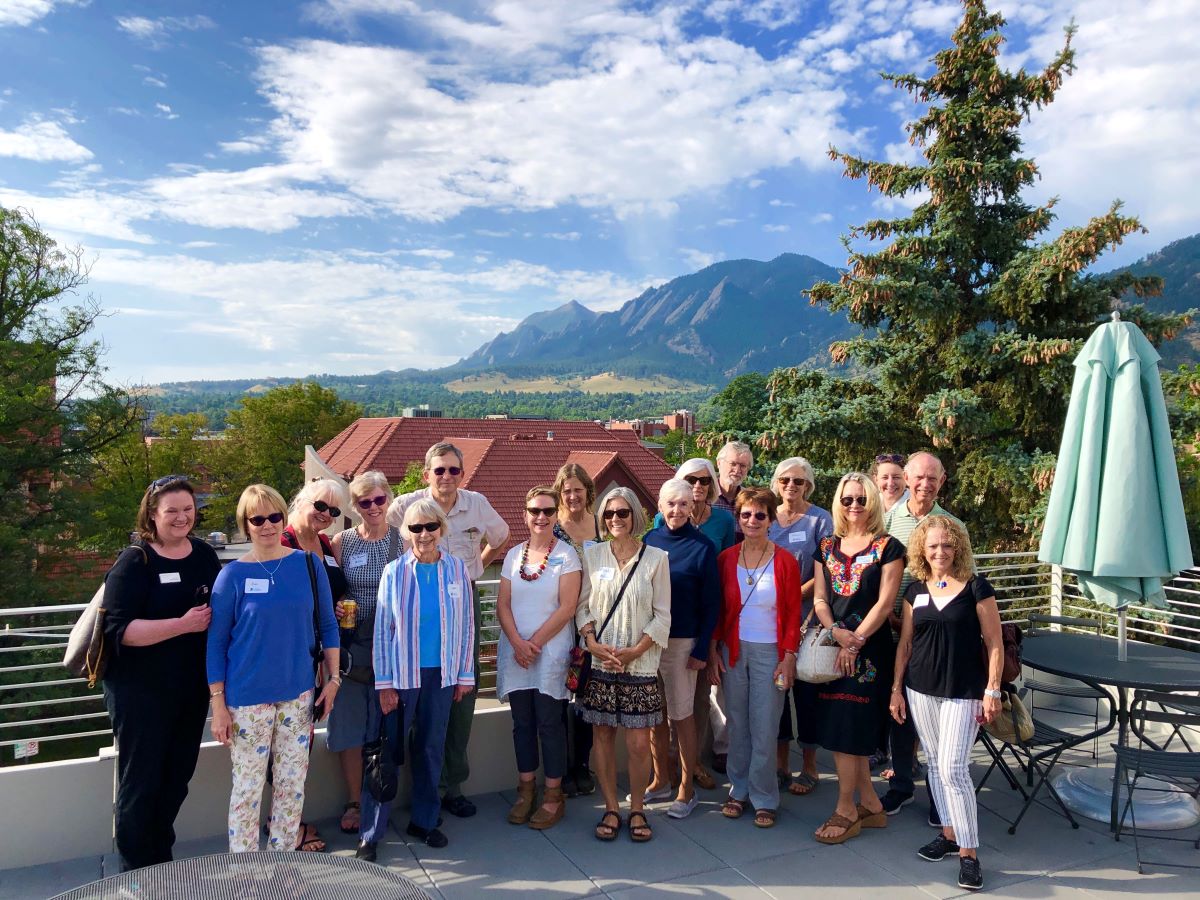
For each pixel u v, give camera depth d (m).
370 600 4.37
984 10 11.95
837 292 12.41
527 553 4.61
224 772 4.38
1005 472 10.98
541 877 3.93
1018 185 11.94
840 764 4.35
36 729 12.73
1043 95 11.71
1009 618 7.43
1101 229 10.21
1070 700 6.65
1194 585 8.40
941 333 12.21
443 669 4.18
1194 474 10.64
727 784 5.23
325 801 4.60
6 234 21.88
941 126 11.97
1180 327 10.94
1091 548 4.41
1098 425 4.45
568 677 4.43
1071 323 11.44
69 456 22.06
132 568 3.54
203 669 3.71
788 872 3.98
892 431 12.03
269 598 3.65
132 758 3.52
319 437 53.66
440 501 4.87
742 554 4.68
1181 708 4.68
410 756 4.37
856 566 4.36
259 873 2.72
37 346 21.33
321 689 3.98
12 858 3.94
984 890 3.80
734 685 4.64
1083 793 4.77
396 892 2.59
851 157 12.55
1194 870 3.98
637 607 4.28
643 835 4.31
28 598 19.00
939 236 11.80
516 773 5.11
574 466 5.12
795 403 12.46
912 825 4.55
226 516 50.53
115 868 3.94
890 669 4.39
